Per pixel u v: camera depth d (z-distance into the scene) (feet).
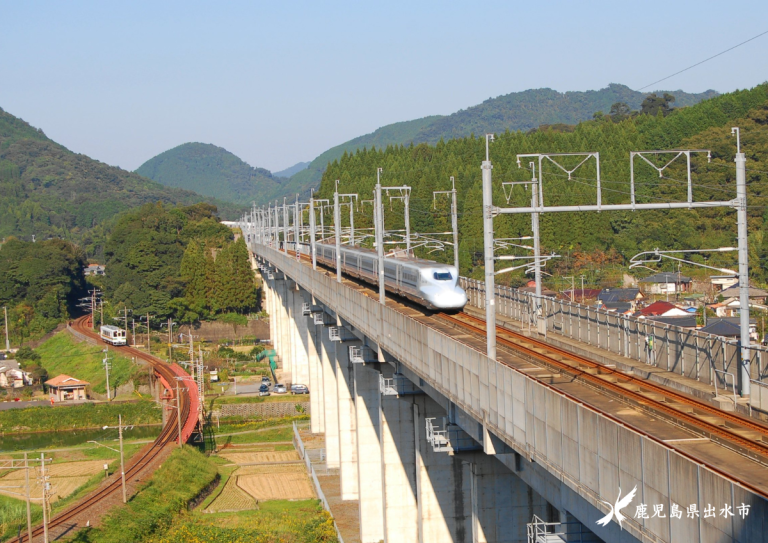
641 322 121.60
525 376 76.18
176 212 617.21
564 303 150.00
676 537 51.98
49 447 294.87
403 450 164.14
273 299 438.81
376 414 189.26
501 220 376.07
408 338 120.16
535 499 114.62
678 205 99.55
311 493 225.56
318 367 294.46
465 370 94.07
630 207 101.24
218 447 291.17
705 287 321.73
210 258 511.81
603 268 349.41
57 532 173.58
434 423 141.28
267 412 328.70
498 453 89.45
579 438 64.75
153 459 236.02
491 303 93.56
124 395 359.25
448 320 164.96
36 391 369.30
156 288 495.82
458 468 142.31
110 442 293.64
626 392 91.86
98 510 188.75
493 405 84.99
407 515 163.84
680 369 110.01
